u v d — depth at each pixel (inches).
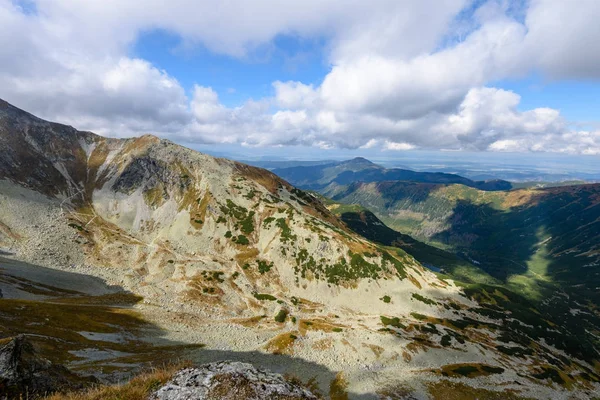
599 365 5383.9
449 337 4569.4
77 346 2298.2
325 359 3548.2
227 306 4749.0
